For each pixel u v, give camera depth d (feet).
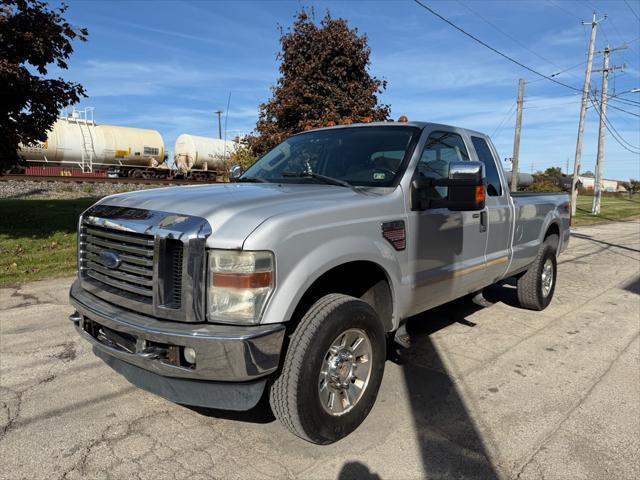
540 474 9.33
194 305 8.66
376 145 13.30
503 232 16.21
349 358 10.29
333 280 11.14
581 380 13.50
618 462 9.73
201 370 8.55
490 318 19.15
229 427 10.80
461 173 11.19
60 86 29.55
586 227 65.31
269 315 8.70
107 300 10.12
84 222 10.94
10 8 26.73
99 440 10.20
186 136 97.60
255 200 9.78
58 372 13.30
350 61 35.73
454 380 13.38
